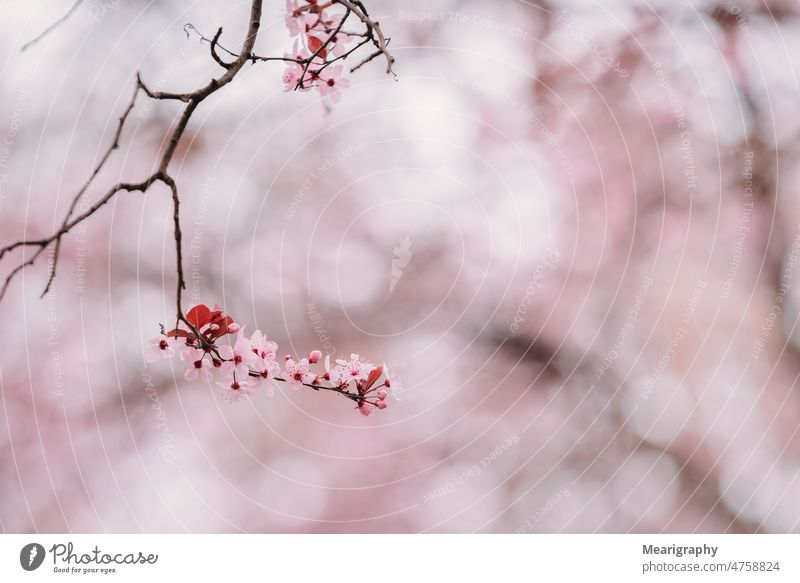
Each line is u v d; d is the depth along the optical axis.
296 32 2.47
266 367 2.41
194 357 2.40
